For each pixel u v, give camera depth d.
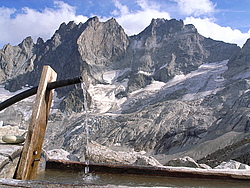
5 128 14.78
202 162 56.50
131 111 160.25
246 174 7.18
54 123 158.88
